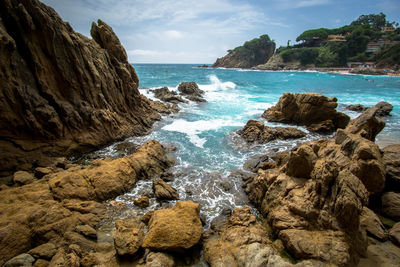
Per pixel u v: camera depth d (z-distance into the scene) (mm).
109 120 14773
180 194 10164
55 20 12391
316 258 6094
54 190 9016
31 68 11812
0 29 9953
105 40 18281
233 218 8180
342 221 6625
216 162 13234
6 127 10898
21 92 11031
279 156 11992
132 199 9742
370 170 8320
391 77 73562
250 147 15469
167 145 15180
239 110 25109
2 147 10766
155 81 46031
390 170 9445
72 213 8133
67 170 10680
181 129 18484
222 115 22953
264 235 7453
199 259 6852
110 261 6555
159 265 6035
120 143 15250
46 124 11969
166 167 12492
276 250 6809
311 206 7148
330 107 18891
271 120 21047
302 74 89125
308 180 8117
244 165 12867
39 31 11734
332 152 9695
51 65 12453
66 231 7438
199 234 7184
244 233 7316
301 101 20062
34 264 6250
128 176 10703
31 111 11445
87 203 8773
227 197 10055
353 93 38469
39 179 10156
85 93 13969
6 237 6613
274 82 53469
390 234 7320
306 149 8375
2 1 10961
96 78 14625
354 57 112938
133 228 7477
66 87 13125
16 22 11219
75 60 13133
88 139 13633
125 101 18297
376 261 6445
